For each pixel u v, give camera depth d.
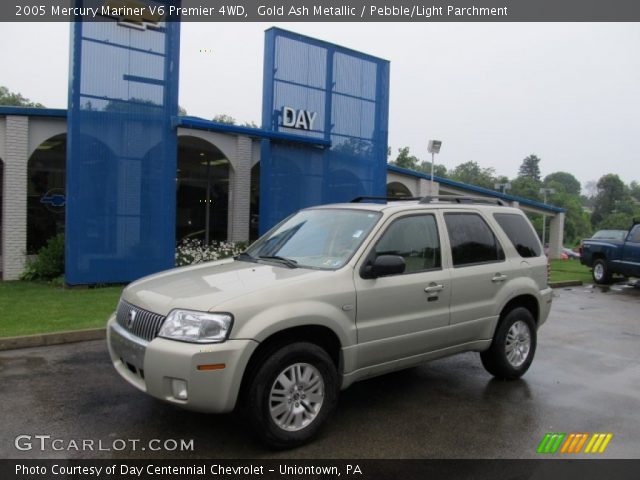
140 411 4.90
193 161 20.11
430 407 5.28
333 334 4.57
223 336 3.94
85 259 11.42
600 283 16.95
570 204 77.25
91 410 4.91
